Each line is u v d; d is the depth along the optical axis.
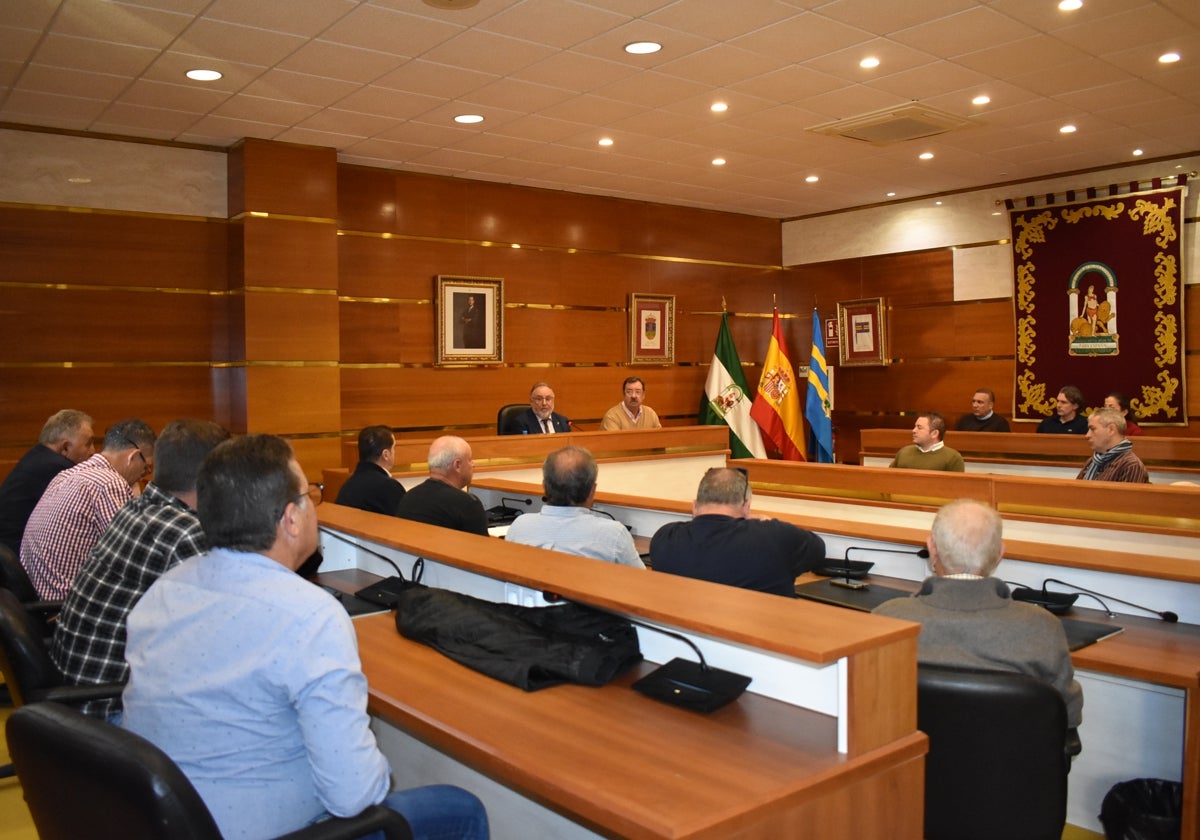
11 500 3.73
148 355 6.21
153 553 2.12
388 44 4.65
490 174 7.52
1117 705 2.46
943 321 8.66
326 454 6.57
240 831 1.36
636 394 7.09
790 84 5.38
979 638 2.03
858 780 1.49
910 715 1.61
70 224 5.94
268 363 6.34
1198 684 2.16
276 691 1.37
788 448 8.71
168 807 1.13
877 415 9.23
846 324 9.33
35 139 5.83
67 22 4.29
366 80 5.18
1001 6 4.30
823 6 4.28
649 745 1.55
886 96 5.65
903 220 8.90
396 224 7.29
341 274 7.01
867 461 7.23
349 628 1.45
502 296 7.74
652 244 8.82
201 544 2.12
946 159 7.29
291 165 6.42
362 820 1.36
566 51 4.80
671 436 6.39
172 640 1.42
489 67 5.01
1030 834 1.91
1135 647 2.41
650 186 8.09
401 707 1.75
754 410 8.70
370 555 3.06
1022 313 8.07
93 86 5.16
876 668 1.55
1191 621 2.65
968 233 8.44
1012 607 2.07
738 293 9.50
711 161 7.21
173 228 6.30
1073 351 7.78
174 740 1.36
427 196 7.45
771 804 1.35
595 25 4.46
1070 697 2.04
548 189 8.11
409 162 7.08
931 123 6.20
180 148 6.32
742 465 4.78
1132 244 7.41
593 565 2.28
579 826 1.77
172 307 6.30
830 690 1.68
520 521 2.96
